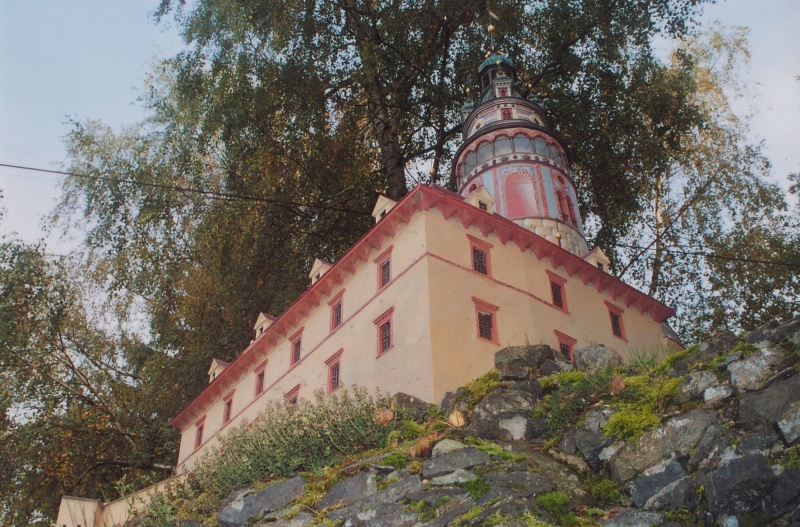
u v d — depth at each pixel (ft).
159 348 143.74
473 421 70.79
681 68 150.41
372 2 139.85
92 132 149.48
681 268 140.56
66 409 133.08
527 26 151.12
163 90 149.59
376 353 91.20
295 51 130.52
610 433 61.52
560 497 56.24
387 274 96.07
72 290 139.33
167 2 131.85
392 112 148.25
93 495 129.39
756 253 131.85
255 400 114.73
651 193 148.05
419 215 94.48
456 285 90.12
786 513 48.44
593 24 143.84
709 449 55.16
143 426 136.56
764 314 129.39
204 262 137.39
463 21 147.43
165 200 136.77
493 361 86.99
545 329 96.07
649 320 116.88
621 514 53.88
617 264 146.00
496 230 99.81
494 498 56.08
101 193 141.38
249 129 130.52
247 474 72.38
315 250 143.33
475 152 133.28
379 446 71.72
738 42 155.63
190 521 69.87
